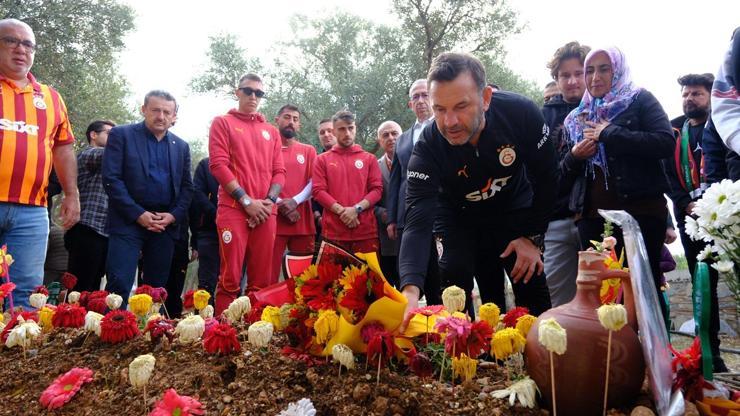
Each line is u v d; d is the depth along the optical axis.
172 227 4.32
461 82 2.10
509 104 2.47
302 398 1.73
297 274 2.06
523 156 2.54
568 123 3.18
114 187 4.04
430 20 14.83
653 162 2.76
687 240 3.64
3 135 3.55
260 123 4.53
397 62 15.19
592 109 3.01
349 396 1.70
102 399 1.89
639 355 1.52
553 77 3.57
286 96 16.50
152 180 4.21
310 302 1.90
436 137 2.50
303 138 14.80
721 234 1.59
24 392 2.08
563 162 3.06
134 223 4.05
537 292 2.79
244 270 5.26
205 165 5.25
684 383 1.57
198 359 2.05
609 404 1.53
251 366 1.95
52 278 5.26
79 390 1.97
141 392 1.87
